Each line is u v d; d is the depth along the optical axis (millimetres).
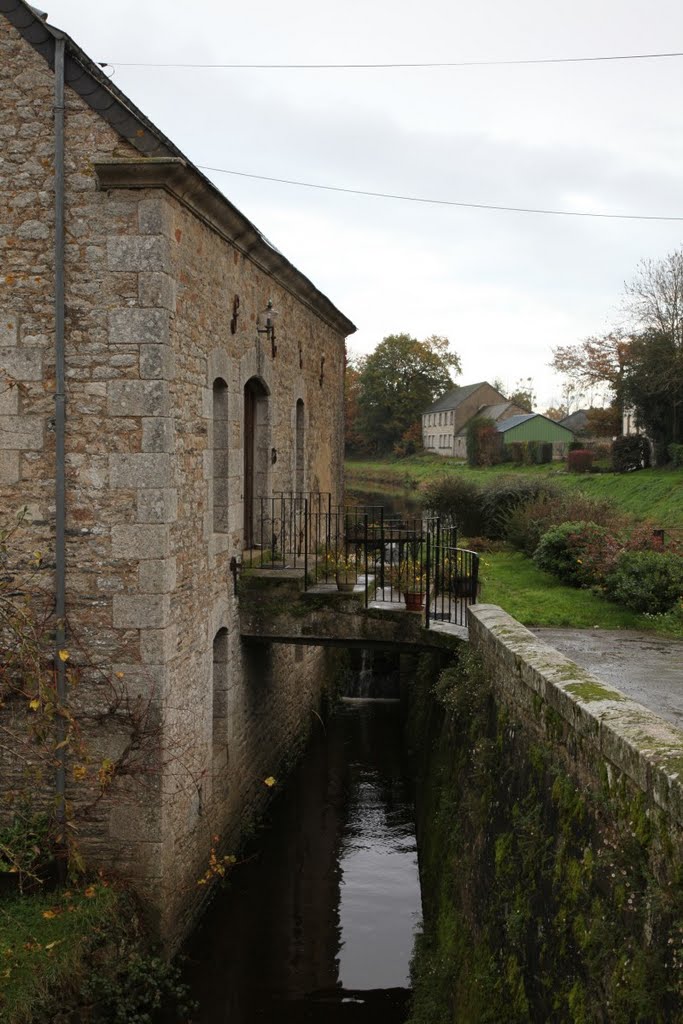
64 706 7582
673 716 7234
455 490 21766
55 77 7742
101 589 7988
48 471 8008
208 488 9273
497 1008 5809
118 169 7609
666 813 3807
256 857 10836
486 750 7129
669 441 30797
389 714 17297
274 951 9109
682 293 30734
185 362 8461
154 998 7566
